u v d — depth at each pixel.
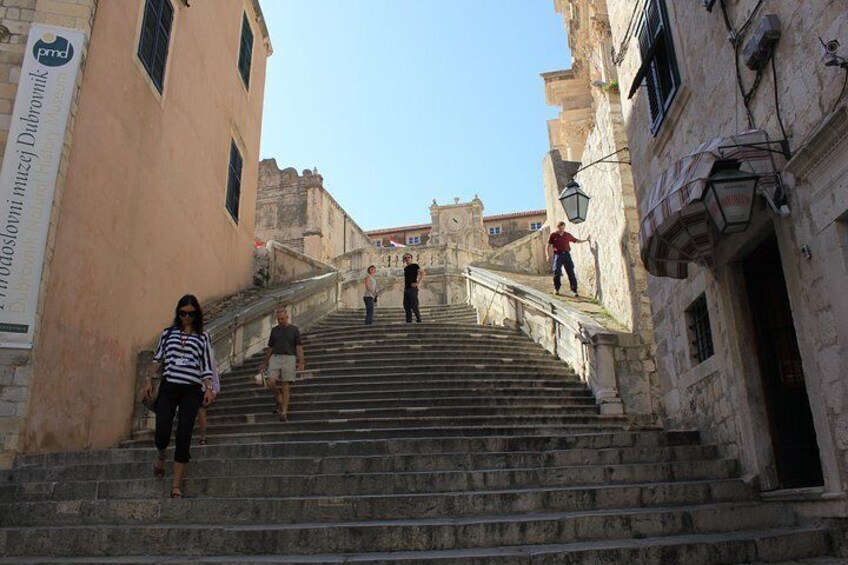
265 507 5.20
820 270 4.71
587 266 15.93
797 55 4.93
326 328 14.84
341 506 5.20
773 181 5.09
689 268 7.46
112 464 6.22
